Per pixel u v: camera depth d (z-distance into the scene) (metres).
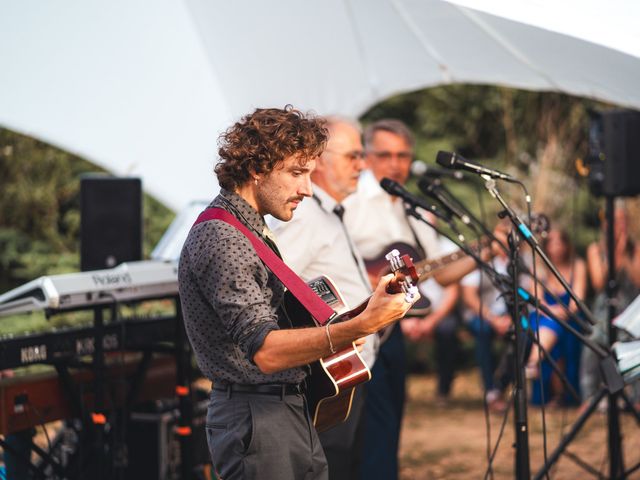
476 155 9.55
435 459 5.26
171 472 4.08
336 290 2.70
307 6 4.33
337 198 3.51
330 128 3.51
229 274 2.12
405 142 4.09
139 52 4.89
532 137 9.26
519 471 2.91
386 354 3.81
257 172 2.24
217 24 4.73
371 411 3.76
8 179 7.71
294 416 2.33
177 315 3.81
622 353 3.23
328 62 4.91
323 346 2.02
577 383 6.20
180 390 3.82
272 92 5.16
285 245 3.22
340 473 3.26
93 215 4.07
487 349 6.45
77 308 3.39
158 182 5.26
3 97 4.82
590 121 4.59
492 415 6.41
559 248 6.05
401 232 4.09
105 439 3.87
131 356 4.04
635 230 7.41
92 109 4.99
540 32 3.29
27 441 3.59
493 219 8.44
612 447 3.92
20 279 7.73
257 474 2.26
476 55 4.25
